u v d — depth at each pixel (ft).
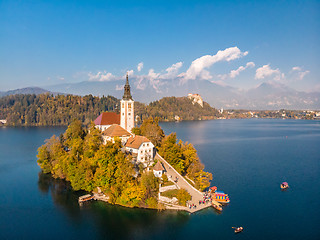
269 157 634.02
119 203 325.01
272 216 306.14
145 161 387.14
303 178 454.81
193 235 262.06
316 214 312.71
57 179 426.92
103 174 336.29
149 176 325.01
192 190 355.56
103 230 269.85
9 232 265.54
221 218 296.92
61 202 335.88
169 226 277.64
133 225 278.87
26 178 436.76
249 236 262.26
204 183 368.48
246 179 445.37
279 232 270.87
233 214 307.99
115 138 369.71
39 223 283.79
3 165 526.16
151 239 255.09
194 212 305.32
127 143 424.05
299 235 265.75
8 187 391.65
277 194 375.66
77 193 365.61
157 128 519.60
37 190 378.73
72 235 261.24
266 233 268.62
